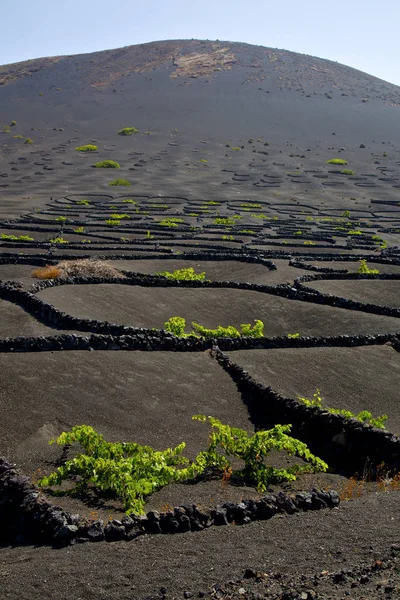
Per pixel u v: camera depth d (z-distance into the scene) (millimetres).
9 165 94250
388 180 93938
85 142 114188
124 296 23781
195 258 34719
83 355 15906
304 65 179500
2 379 13758
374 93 165625
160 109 138500
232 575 6742
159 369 15523
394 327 21359
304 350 17953
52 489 9594
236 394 14617
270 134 125188
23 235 43688
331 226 56562
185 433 12422
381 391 15312
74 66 178000
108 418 12711
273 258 36656
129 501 8922
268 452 10836
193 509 8297
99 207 62156
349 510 8664
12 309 20797
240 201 72188
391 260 37469
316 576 6613
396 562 6910
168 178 87188
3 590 6531
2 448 10992
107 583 6621
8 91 157000
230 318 23141
